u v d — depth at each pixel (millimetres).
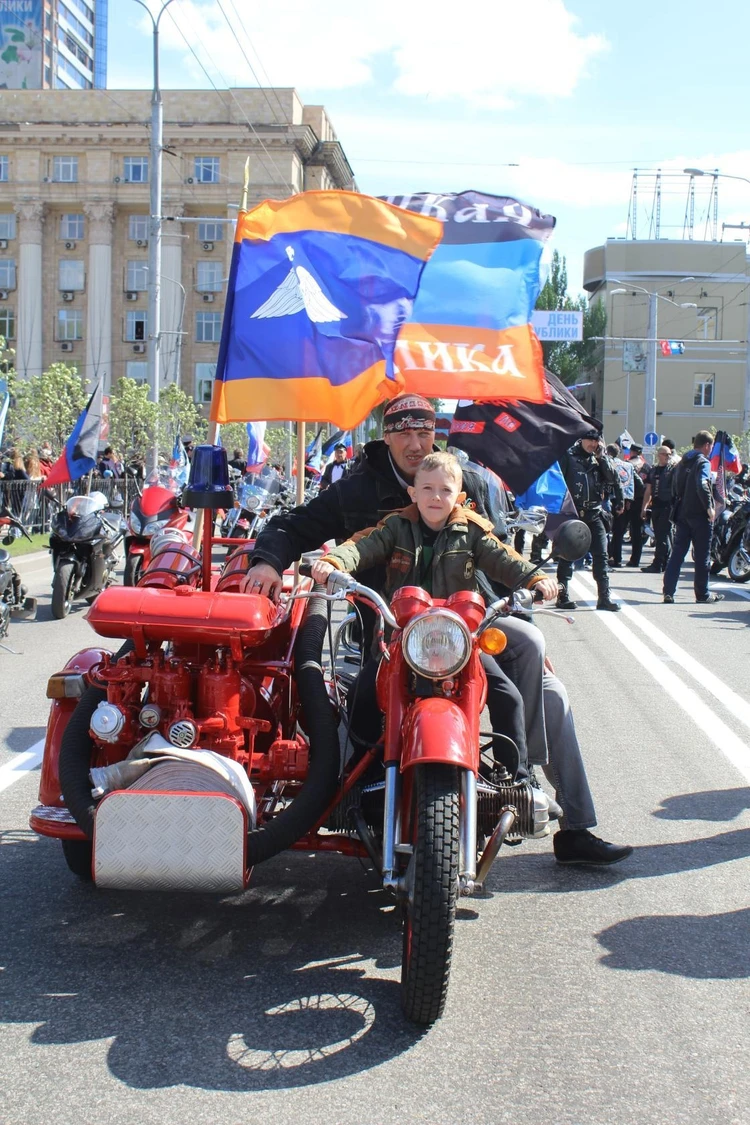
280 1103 3082
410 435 4523
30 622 11938
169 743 3977
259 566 4371
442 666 3611
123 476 25875
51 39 112375
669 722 7680
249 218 5426
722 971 3947
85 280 65750
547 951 4105
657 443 40406
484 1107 3076
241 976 3859
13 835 5301
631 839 5359
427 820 3473
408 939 3461
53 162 65000
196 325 65375
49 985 3775
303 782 4234
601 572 13164
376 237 5484
